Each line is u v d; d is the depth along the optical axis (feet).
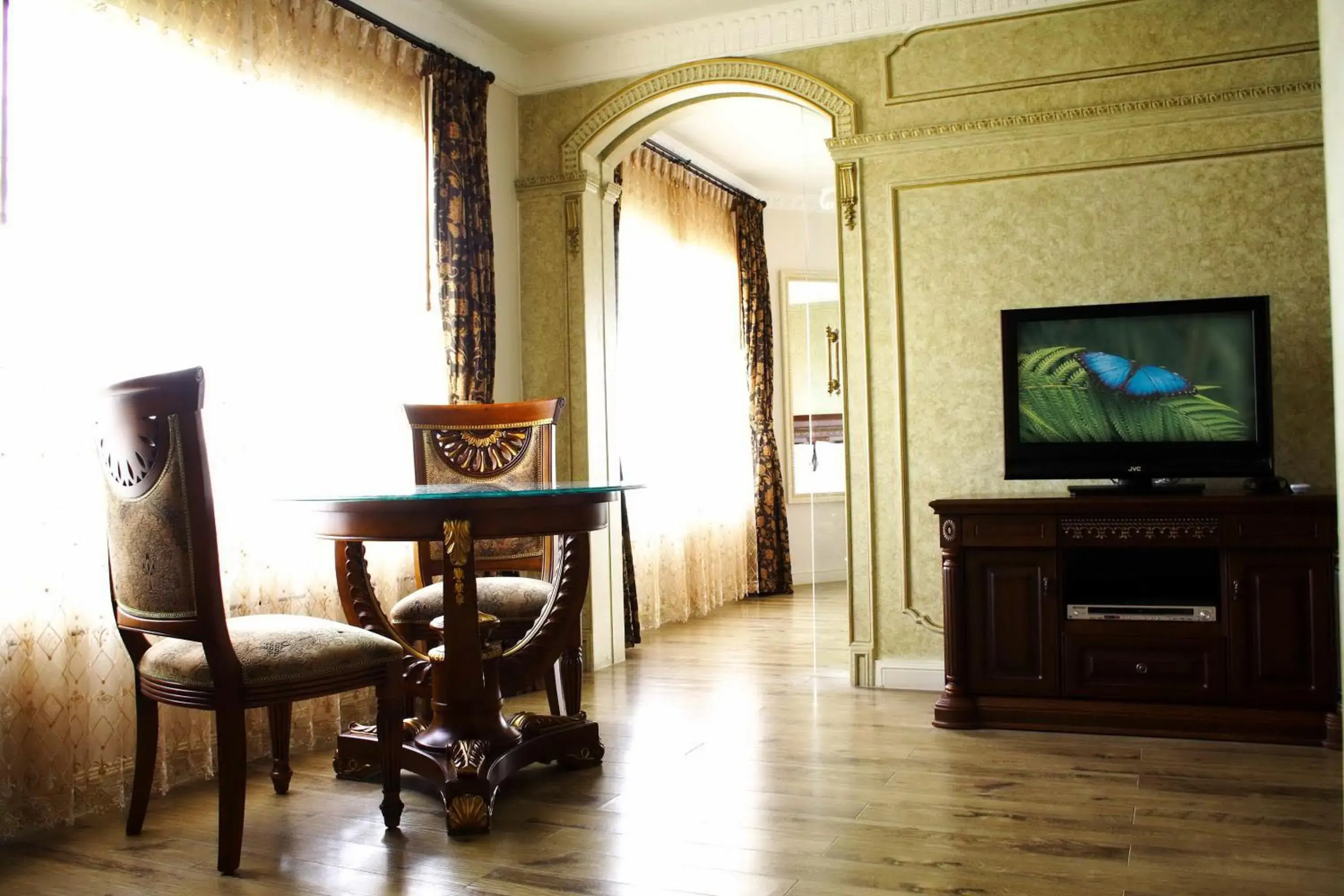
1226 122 12.71
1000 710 11.71
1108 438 12.19
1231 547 11.13
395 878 7.69
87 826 9.02
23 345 8.94
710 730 11.87
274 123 11.50
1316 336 12.42
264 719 11.13
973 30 13.64
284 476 11.41
